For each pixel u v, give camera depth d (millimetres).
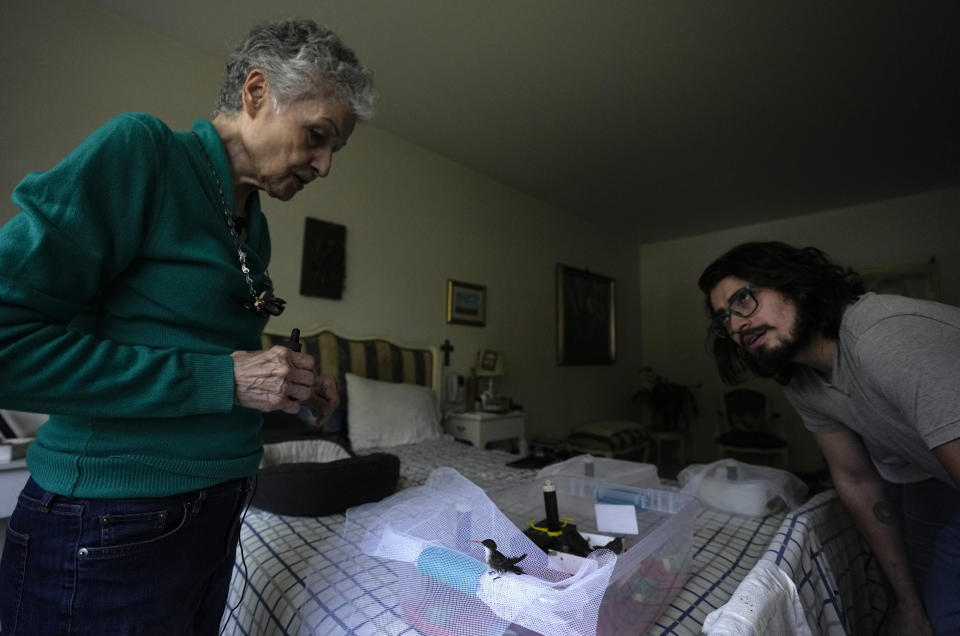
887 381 791
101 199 518
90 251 503
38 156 1882
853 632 1207
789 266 954
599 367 4953
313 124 688
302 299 2676
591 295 4875
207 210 623
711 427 5051
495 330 3836
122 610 543
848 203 4340
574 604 548
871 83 2561
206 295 611
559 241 4562
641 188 4062
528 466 2195
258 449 709
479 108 2857
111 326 574
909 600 1072
